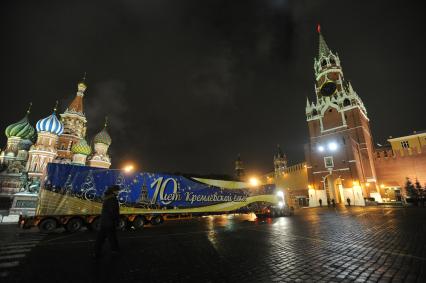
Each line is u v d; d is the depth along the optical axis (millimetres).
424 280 5359
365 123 54719
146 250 8969
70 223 14648
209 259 7570
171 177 19203
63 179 14898
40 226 13898
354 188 43656
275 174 70188
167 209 18234
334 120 52031
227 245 9836
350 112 51469
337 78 57438
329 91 56562
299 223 18031
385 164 50031
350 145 45906
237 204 22703
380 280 5457
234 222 20531
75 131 60375
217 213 21125
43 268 6703
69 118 60188
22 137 53688
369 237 10922
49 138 47625
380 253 7867
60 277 5953
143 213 16984
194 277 5898
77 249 9234
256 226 16766
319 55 63250
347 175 45281
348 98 52531
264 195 25391
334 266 6602
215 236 12336
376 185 45938
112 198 8492
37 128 47531
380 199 43531
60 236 12773
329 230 13672
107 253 8477
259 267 6645
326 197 47656
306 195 56562
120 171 16891
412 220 16906
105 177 16203
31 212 23125
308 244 9758
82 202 15109
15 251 8875
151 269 6570
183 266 6824
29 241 11078
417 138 51719
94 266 6871
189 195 19766
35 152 44938
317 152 51312
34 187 24312
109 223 8109
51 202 14328
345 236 11453
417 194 41031
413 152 47375
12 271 6426
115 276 6008
